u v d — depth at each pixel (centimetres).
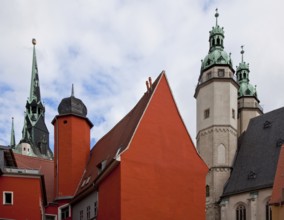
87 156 5747
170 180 4109
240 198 6153
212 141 6819
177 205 4072
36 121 15675
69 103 5781
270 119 6819
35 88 16075
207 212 6550
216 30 7488
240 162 6644
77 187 5466
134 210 3834
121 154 3928
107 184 4169
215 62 7162
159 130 4219
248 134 7012
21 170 4316
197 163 4312
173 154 4212
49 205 5362
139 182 3938
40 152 15138
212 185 6594
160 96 4353
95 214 4488
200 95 7225
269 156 6272
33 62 16288
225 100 6981
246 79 8925
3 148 4341
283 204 4569
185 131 4369
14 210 4116
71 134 5653
